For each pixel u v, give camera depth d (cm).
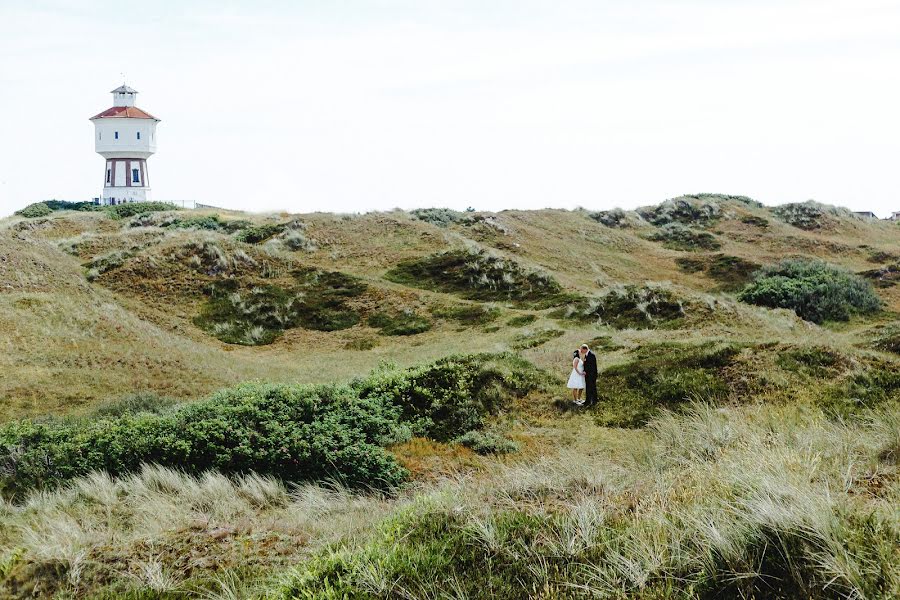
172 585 601
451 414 1584
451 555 535
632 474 837
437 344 3161
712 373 1680
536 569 489
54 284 3234
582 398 1695
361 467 1134
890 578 387
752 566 433
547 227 6191
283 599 504
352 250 4741
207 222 5972
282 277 4081
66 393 1934
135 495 990
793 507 464
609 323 3150
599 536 530
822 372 1594
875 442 754
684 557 459
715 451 897
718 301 3209
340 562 532
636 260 5638
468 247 4569
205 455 1173
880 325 3581
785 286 4075
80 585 606
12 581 610
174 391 2100
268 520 820
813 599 396
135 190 9031
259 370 2680
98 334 2542
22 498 1078
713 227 6838
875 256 5872
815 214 7181
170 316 3544
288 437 1207
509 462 1228
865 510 497
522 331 3089
